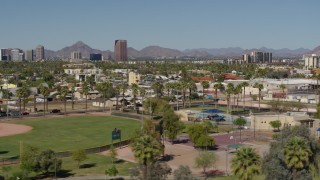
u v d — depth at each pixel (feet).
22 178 362.33
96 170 421.59
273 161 306.76
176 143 562.25
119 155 490.49
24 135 616.80
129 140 547.90
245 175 273.75
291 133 347.15
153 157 311.68
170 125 552.00
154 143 312.09
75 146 538.47
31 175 399.24
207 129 561.43
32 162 390.42
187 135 618.85
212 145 518.78
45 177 394.52
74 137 603.26
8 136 608.19
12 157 465.47
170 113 562.66
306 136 335.06
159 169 308.81
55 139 587.68
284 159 299.17
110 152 477.36
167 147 537.24
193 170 420.36
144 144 309.63
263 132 647.56
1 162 440.04
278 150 316.60
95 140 580.71
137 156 308.40
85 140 580.71
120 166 438.40
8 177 370.32
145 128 495.41
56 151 503.61
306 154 287.69
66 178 390.83
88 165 442.91
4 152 501.15
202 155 415.44
